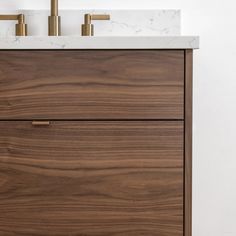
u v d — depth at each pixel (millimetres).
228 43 1335
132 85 938
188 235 945
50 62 937
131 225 950
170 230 948
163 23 1288
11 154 945
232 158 1337
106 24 1291
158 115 940
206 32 1334
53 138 944
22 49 934
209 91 1339
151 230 949
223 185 1337
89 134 943
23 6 1322
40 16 1280
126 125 941
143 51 936
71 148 944
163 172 945
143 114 940
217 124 1334
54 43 924
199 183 1336
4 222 951
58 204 949
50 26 1201
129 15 1287
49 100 940
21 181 946
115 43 923
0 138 944
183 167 945
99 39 924
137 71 937
